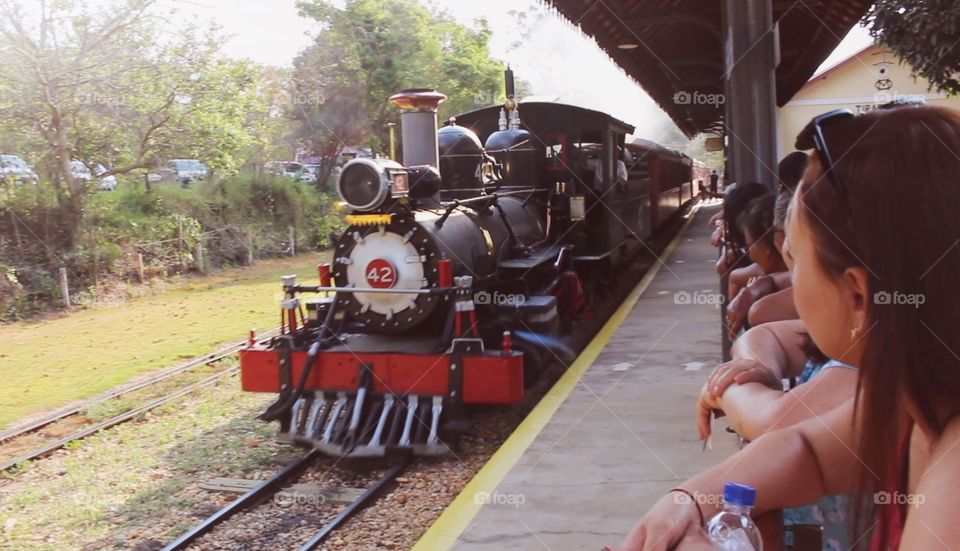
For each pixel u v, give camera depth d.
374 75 23.64
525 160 9.34
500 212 8.07
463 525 4.32
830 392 1.35
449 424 6.00
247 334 12.02
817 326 0.92
